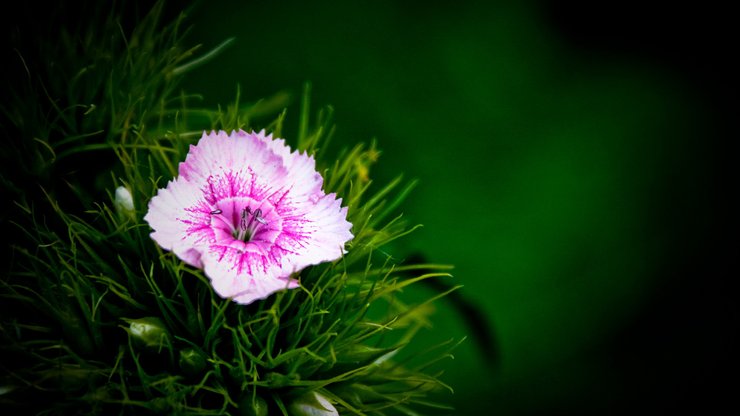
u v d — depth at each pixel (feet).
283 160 0.94
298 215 0.92
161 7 1.00
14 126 0.96
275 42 1.37
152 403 0.90
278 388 0.92
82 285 0.92
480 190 1.38
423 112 1.40
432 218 1.34
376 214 1.06
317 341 0.93
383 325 0.94
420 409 1.23
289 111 1.33
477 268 1.33
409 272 1.01
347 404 0.92
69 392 0.91
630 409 1.34
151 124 1.02
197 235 0.90
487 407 1.27
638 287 1.42
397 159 1.36
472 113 1.43
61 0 0.99
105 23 0.99
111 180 0.97
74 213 0.96
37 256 0.94
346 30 1.42
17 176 0.95
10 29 0.99
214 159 0.92
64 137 0.97
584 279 1.39
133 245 0.93
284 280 0.90
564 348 1.36
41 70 0.98
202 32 1.32
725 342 1.41
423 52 1.45
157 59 1.00
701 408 1.37
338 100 1.37
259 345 0.92
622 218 1.44
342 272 0.95
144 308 0.92
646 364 1.38
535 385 1.32
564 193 1.42
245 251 0.90
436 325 1.24
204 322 0.93
